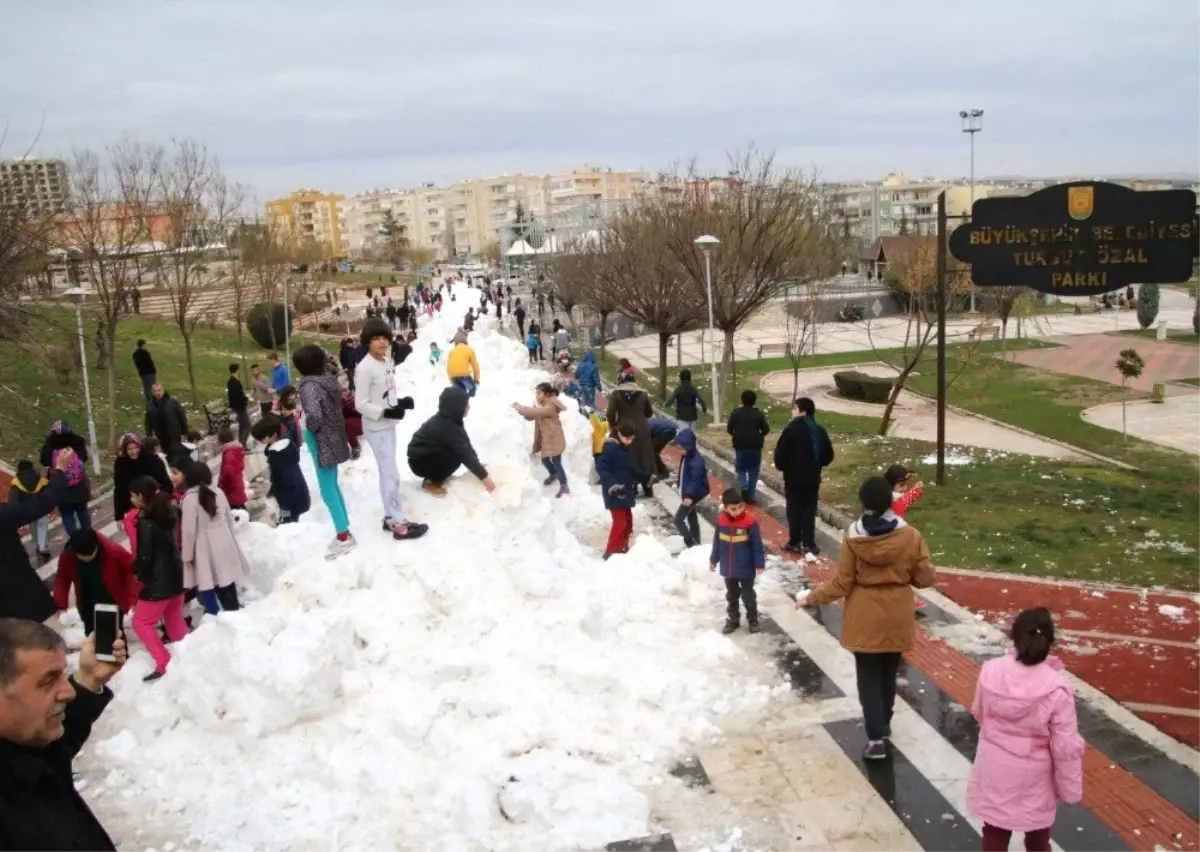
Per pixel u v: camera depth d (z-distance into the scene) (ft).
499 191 558.15
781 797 20.79
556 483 44.62
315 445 28.84
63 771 10.12
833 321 203.62
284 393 50.90
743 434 45.21
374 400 28.53
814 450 36.96
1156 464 66.08
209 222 132.05
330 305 211.00
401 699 22.81
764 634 29.60
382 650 24.36
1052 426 83.76
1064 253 39.04
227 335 147.43
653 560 33.65
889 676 22.22
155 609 26.25
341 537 29.09
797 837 19.38
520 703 22.77
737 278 81.61
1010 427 83.71
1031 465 55.01
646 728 23.30
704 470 38.19
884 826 19.62
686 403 64.08
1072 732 15.78
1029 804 16.02
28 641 9.30
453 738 21.77
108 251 84.64
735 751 22.81
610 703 23.99
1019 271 39.50
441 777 20.81
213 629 24.04
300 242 245.24
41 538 41.78
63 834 9.05
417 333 134.62
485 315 169.78
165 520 26.30
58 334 82.64
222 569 29.27
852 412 94.84
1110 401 97.45
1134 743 22.26
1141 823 19.21
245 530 33.22
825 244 123.95
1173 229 37.93
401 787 20.65
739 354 153.79
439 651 24.40
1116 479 51.47
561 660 24.27
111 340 69.62
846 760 22.18
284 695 22.00
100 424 76.23
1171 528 39.60
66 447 39.34
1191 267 38.11
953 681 26.03
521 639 25.32
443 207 566.36
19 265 57.93
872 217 433.07
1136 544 37.37
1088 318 198.29
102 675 11.78
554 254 205.77
